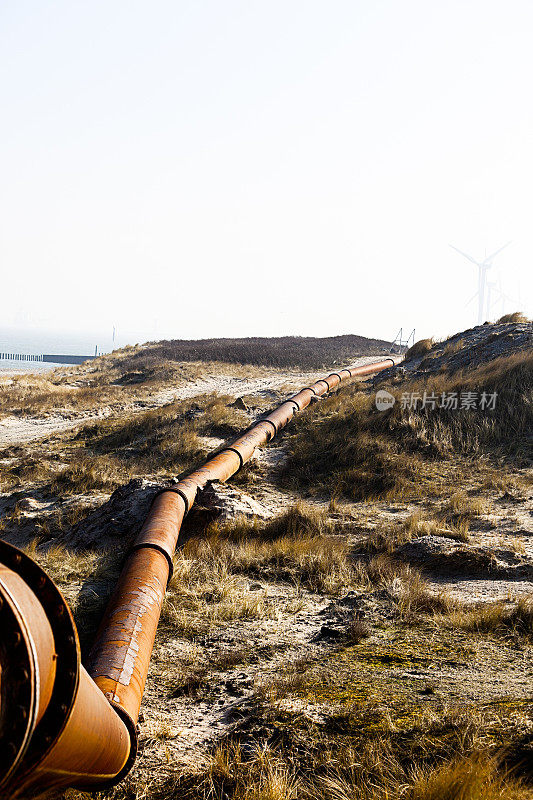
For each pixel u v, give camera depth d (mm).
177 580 9148
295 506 13914
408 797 3465
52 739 1879
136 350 61094
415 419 20250
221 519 13016
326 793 3691
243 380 41094
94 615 8227
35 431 27859
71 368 55219
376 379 30172
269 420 22516
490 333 31141
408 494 15695
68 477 18281
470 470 17234
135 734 3697
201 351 54156
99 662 5012
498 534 12055
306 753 4242
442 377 24984
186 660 6711
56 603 2092
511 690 5023
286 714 4832
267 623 7828
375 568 9852
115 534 12898
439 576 9812
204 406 28141
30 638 1777
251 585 9508
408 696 4996
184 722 5258
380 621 7488
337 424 21500
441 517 13562
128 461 20656
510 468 17094
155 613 6578
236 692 5797
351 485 16641
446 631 6988
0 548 2182
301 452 19234
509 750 3807
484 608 7648
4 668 1696
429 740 4102
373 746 4086
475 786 3332
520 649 6246
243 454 18297
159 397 35469
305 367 47594
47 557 11508
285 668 6176
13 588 1907
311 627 7668
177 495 12609
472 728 4090
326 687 5383
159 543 8992
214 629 7609
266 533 12750
